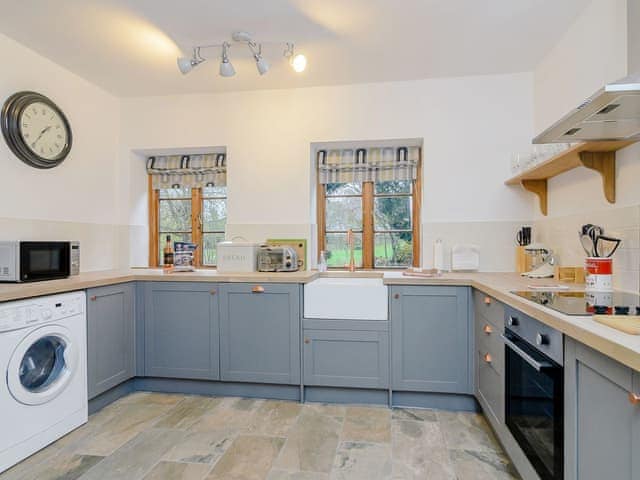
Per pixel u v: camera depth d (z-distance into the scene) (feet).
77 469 6.00
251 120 10.73
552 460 4.34
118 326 8.49
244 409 8.15
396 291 8.12
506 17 7.27
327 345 8.34
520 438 5.37
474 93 9.84
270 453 6.45
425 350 8.05
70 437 6.95
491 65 9.25
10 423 6.00
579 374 3.82
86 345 7.55
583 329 3.59
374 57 8.79
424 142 10.04
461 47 8.38
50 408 6.69
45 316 6.57
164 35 7.85
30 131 8.34
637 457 2.91
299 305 8.41
